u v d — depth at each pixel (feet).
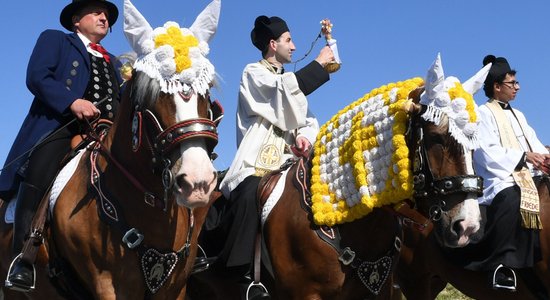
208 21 14.40
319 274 15.93
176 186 12.89
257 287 16.80
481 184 14.58
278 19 20.61
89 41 17.80
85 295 15.07
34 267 15.20
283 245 16.49
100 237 14.43
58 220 14.89
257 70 19.16
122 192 14.44
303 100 18.60
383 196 15.23
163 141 13.08
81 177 14.98
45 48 16.69
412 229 20.86
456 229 14.51
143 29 13.75
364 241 15.93
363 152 15.61
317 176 16.46
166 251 14.64
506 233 19.99
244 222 17.20
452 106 14.66
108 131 15.35
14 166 16.51
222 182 18.58
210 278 18.39
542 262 20.10
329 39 20.01
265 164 18.56
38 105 16.81
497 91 23.17
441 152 14.58
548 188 20.62
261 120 19.07
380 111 15.42
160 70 13.26
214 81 14.02
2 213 17.60
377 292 16.12
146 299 14.76
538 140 23.34
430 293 22.09
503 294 20.63
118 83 17.79
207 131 13.00
